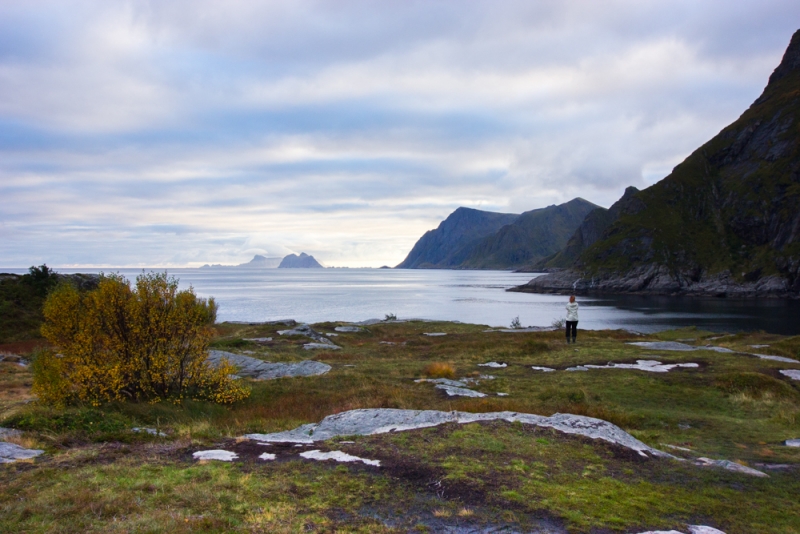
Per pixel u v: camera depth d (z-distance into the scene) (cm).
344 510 687
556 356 2598
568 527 656
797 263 14175
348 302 12294
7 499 685
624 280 17150
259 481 782
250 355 2722
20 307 3891
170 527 597
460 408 1498
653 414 1535
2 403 1573
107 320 1562
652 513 723
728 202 18325
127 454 937
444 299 13725
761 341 3462
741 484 887
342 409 1472
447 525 649
